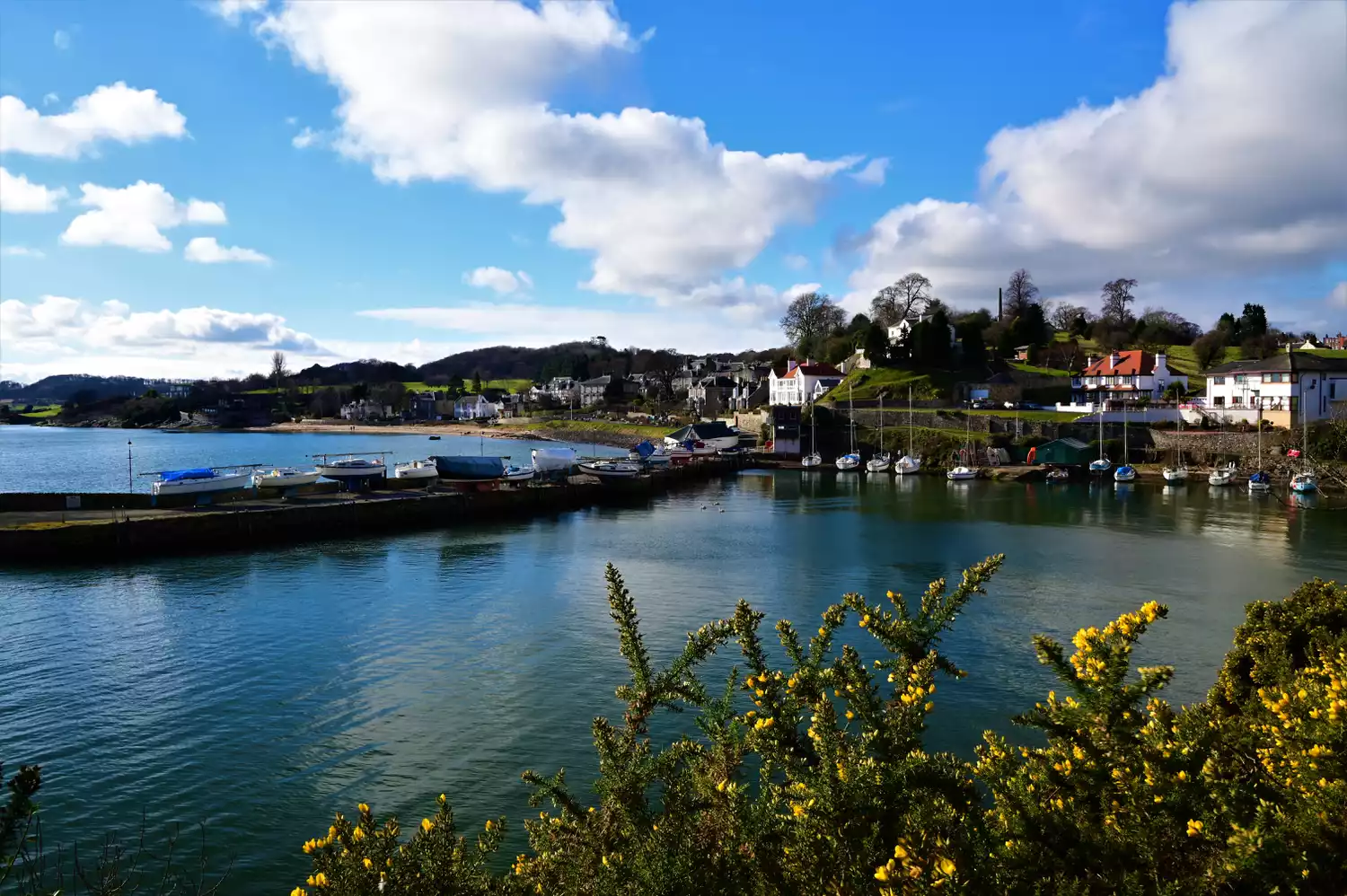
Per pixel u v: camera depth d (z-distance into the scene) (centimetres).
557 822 678
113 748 1980
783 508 6562
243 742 2003
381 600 3428
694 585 3666
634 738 688
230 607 3316
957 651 2581
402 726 2088
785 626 715
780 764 656
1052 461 8856
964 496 7200
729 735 665
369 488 6806
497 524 5794
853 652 696
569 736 2017
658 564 4200
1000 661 2481
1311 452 7844
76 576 3938
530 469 7875
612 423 16838
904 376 13188
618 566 4156
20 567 4150
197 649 2742
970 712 2089
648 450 10388
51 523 4647
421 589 3634
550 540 5062
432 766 1873
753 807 615
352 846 612
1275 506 6178
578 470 8362
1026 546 4606
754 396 15838
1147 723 707
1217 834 581
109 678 2467
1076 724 643
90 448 14538
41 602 3425
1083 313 17538
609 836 641
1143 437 9325
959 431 10375
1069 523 5519
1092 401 11938
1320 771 602
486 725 2092
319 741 2011
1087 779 620
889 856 563
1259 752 691
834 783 594
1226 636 2769
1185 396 10931
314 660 2617
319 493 6481
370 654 2667
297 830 1614
